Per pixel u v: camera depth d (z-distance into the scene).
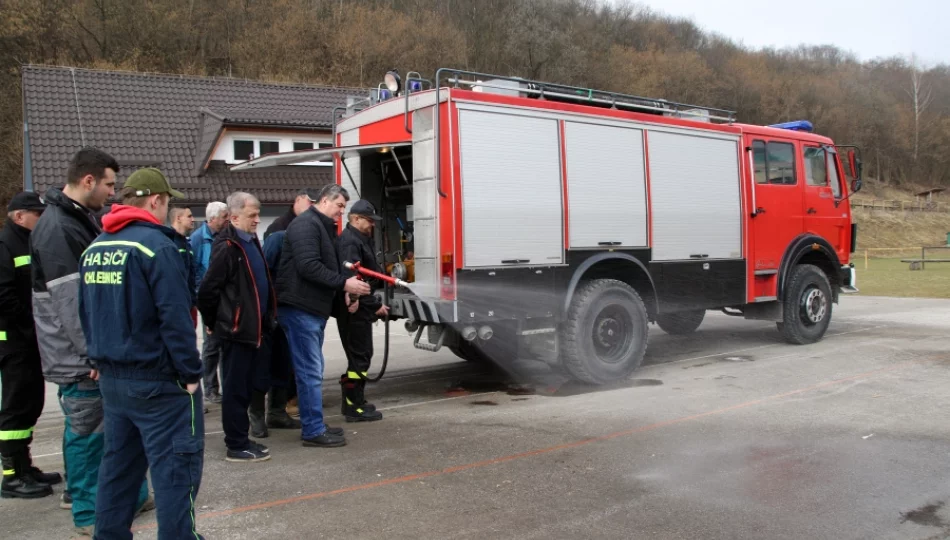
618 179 6.80
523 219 6.12
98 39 29.72
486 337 5.96
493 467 4.41
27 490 4.14
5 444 4.09
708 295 7.60
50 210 3.40
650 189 7.06
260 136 17.75
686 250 7.39
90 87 18.88
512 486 4.07
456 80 5.95
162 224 3.18
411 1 39.06
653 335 9.98
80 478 3.55
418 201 5.88
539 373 7.49
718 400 6.03
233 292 4.46
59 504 4.03
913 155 72.50
